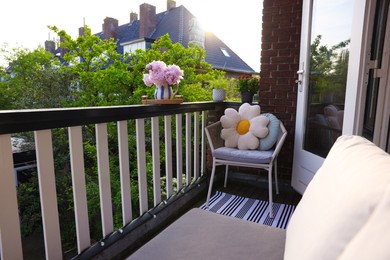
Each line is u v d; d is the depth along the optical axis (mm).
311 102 2414
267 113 2566
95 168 6184
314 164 2250
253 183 2916
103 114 1453
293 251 629
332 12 2137
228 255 832
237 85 2930
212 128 2445
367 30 1690
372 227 411
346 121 1858
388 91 1835
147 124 5805
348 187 557
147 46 11156
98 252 1437
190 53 7926
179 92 6887
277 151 2170
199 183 2648
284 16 2645
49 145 1191
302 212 741
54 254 1253
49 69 7922
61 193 5871
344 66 1996
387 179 475
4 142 1007
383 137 1914
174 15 12547
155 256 821
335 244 478
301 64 2449
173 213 2139
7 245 1054
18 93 8008
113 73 7348
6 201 1034
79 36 7945
